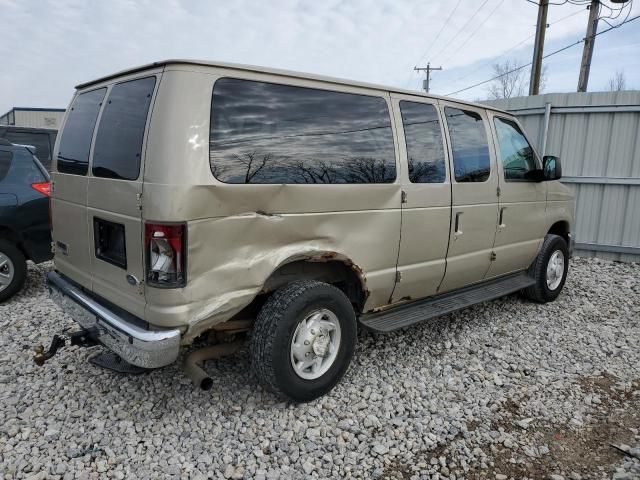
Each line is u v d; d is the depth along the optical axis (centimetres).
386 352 430
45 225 566
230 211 287
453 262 441
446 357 424
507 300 595
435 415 336
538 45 1518
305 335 326
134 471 274
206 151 276
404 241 391
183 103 271
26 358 402
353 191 349
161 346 270
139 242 278
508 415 340
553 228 609
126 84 312
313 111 330
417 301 442
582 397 366
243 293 296
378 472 277
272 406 337
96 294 333
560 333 489
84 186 332
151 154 269
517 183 505
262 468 279
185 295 272
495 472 282
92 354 408
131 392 351
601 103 828
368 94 365
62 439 299
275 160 308
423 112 408
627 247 834
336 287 368
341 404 345
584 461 293
